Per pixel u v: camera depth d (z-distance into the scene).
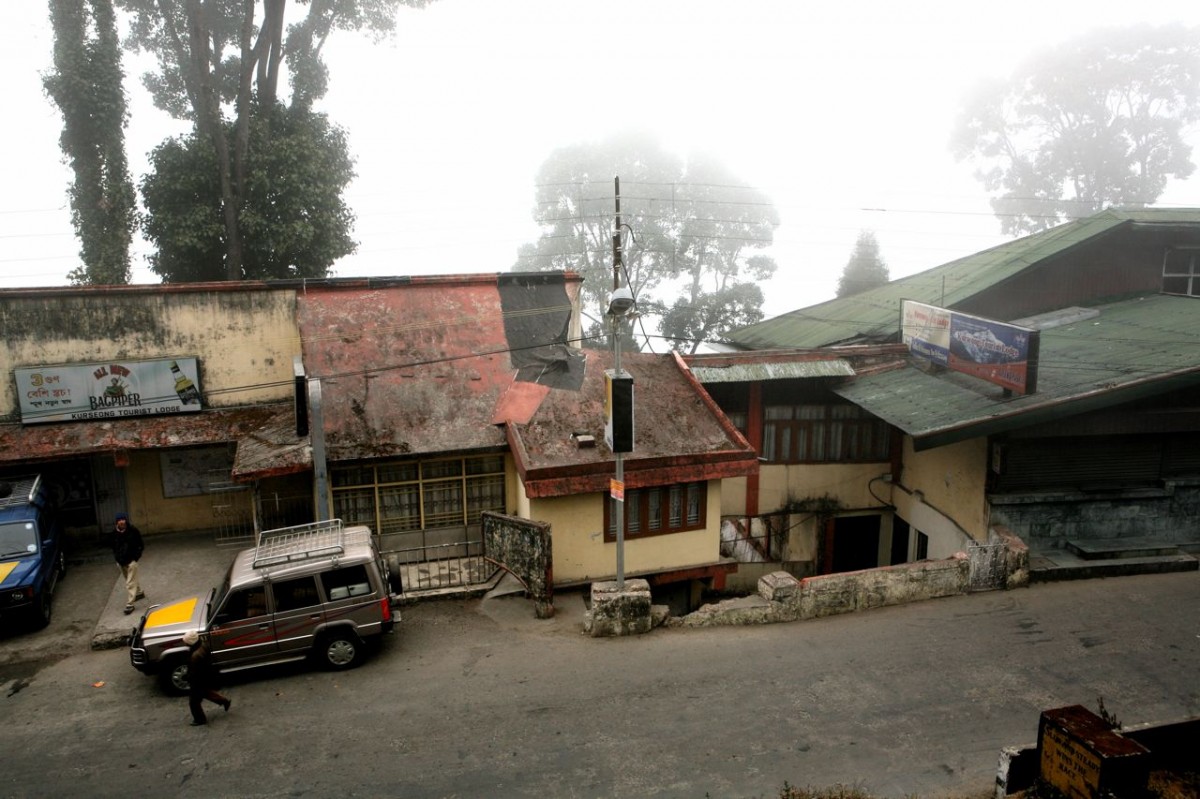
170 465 17.98
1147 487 16.00
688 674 11.76
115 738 10.40
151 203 23.92
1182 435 16.12
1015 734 9.95
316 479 14.66
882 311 25.19
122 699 11.55
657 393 18.16
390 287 19.30
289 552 12.38
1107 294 22.28
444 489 16.78
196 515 18.27
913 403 16.83
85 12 23.62
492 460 16.98
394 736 10.23
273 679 11.98
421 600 14.81
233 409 17.98
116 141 24.05
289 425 17.00
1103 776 6.94
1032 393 14.91
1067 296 22.09
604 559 16.08
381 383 17.27
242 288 17.98
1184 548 16.09
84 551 17.27
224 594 11.73
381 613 12.26
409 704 11.07
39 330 16.78
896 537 20.66
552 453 15.95
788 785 8.55
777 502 20.25
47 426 16.69
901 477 20.11
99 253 23.83
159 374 17.36
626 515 16.08
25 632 13.83
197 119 27.69
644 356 19.64
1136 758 6.96
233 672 12.25
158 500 18.02
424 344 18.25
